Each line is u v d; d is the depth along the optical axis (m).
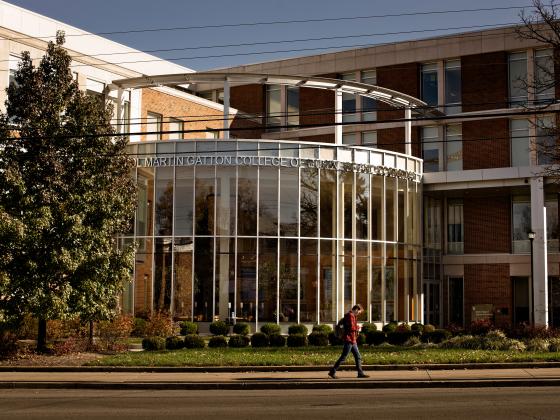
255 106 55.62
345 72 52.53
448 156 48.03
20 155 25.61
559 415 13.11
